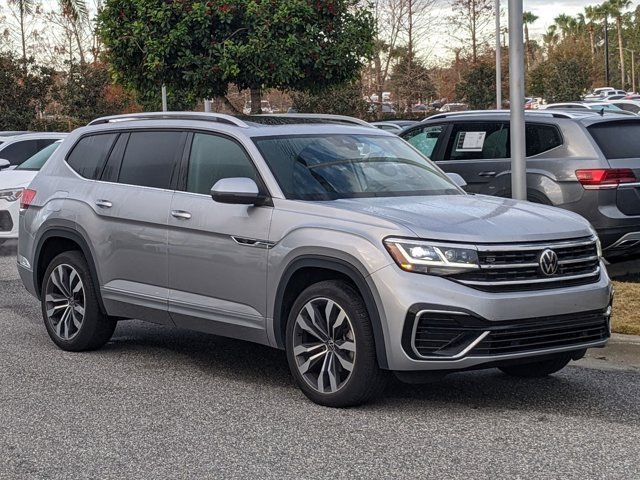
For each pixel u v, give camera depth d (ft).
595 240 20.65
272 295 21.08
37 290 27.40
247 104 117.60
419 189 22.76
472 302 18.57
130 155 25.27
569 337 19.80
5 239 50.29
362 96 123.65
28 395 21.62
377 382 19.71
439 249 18.86
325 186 21.84
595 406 20.49
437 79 144.05
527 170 34.78
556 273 19.62
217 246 22.15
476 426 18.94
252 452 17.44
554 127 34.60
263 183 21.76
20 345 27.20
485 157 36.73
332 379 20.13
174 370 24.07
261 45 50.34
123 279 24.68
